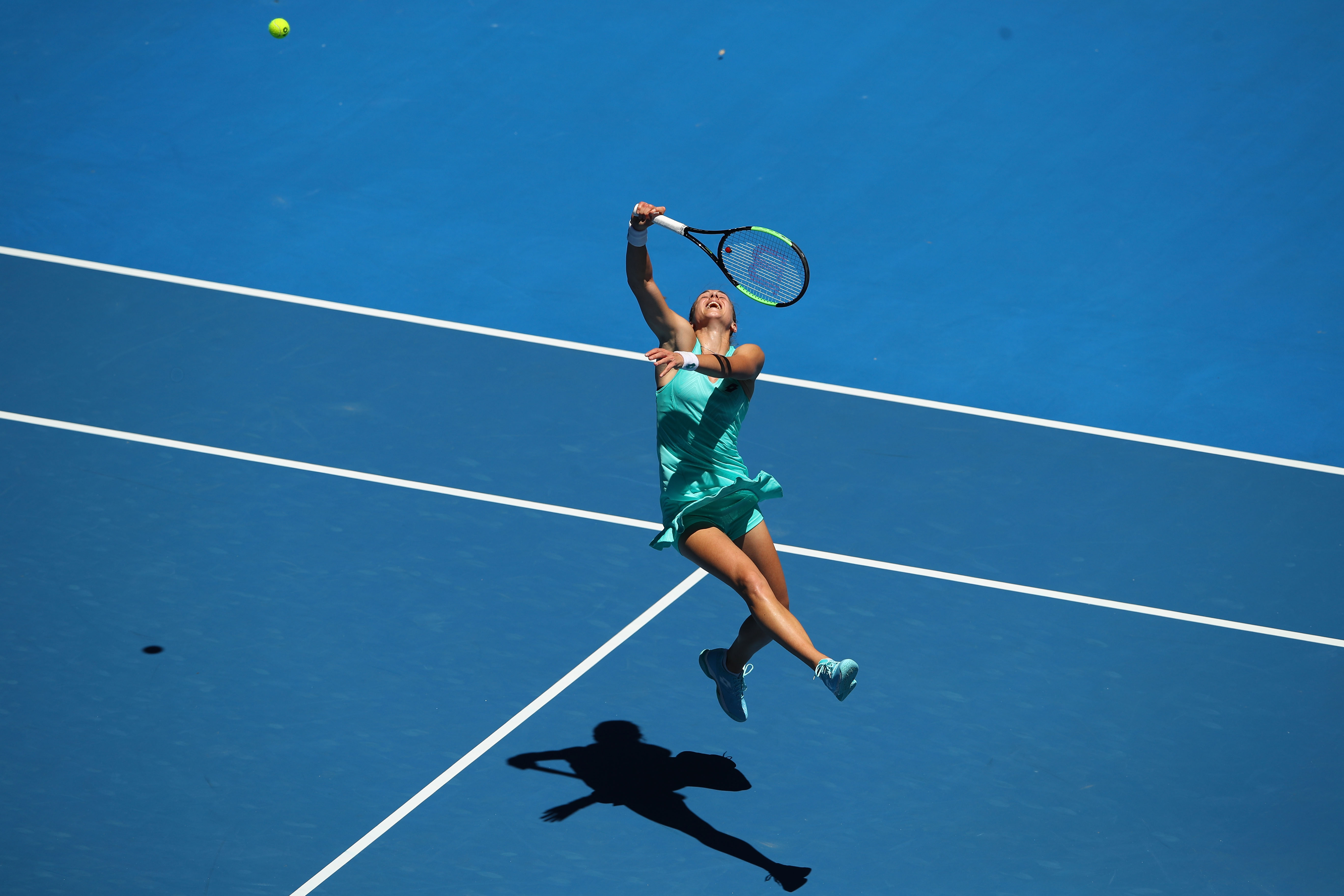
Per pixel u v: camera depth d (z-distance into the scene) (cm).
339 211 5475
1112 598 3897
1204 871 3077
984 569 3988
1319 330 5047
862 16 6303
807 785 3269
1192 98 5928
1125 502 4294
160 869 2975
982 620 3794
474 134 5825
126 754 3253
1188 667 3659
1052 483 4362
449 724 3388
